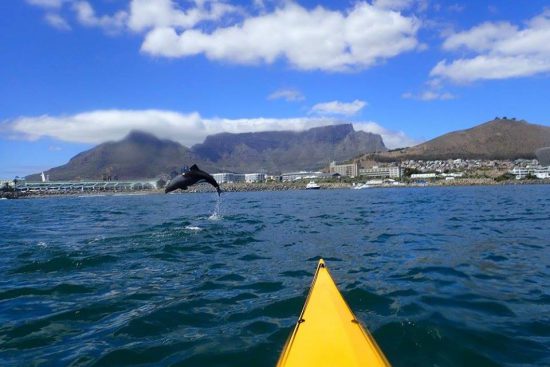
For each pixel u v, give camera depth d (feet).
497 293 33.45
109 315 30.19
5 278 42.04
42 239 71.05
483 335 24.79
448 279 38.06
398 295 33.01
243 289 36.50
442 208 129.59
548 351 22.81
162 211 142.61
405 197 231.30
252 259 49.98
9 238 74.64
